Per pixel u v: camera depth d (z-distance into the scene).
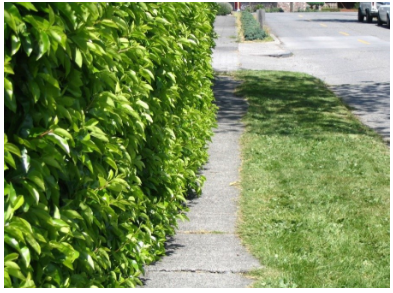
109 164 3.22
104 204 3.19
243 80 15.91
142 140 4.30
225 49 23.94
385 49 23.92
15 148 2.28
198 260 5.06
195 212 6.22
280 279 4.70
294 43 26.94
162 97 4.83
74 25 2.63
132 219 3.94
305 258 5.08
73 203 2.93
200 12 7.23
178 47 5.22
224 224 5.89
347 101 13.48
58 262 2.69
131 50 3.67
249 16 42.16
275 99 12.95
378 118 11.64
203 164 7.84
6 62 2.27
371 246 5.38
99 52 2.78
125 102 3.27
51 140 2.51
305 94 13.67
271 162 8.10
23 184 2.41
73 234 2.78
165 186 4.93
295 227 5.78
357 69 18.75
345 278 4.75
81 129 2.82
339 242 5.42
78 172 2.86
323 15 54.41
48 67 2.51
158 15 4.72
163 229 4.83
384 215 6.16
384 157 8.47
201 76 7.13
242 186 7.10
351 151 8.71
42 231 2.54
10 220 2.31
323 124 10.52
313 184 7.17
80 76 2.80
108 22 2.98
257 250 5.26
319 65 19.86
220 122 10.62
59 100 2.63
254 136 9.55
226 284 4.64
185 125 5.95
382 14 36.81
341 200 6.61
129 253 3.96
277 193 6.83
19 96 2.48
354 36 29.91
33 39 2.42
